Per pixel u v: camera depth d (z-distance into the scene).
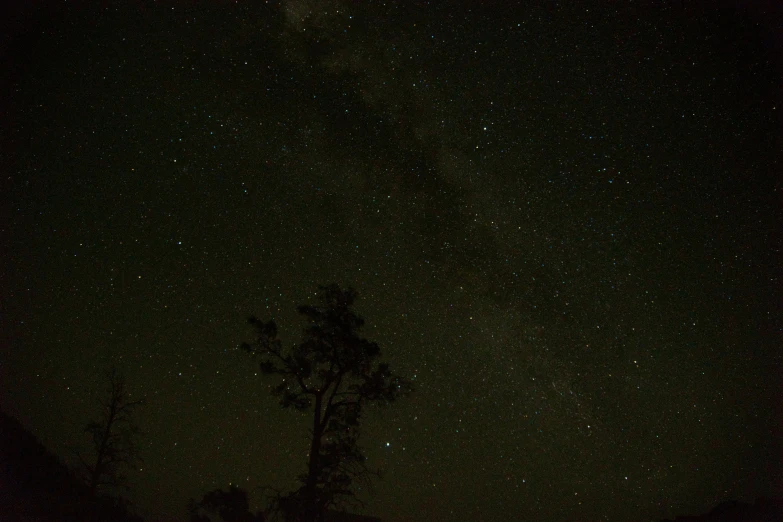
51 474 19.83
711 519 22.66
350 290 16.48
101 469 19.70
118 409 20.69
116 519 17.66
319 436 14.99
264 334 15.68
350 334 15.77
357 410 15.37
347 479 14.79
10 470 18.20
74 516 16.00
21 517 14.52
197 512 16.62
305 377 15.53
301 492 14.29
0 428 21.64
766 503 22.42
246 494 16.89
